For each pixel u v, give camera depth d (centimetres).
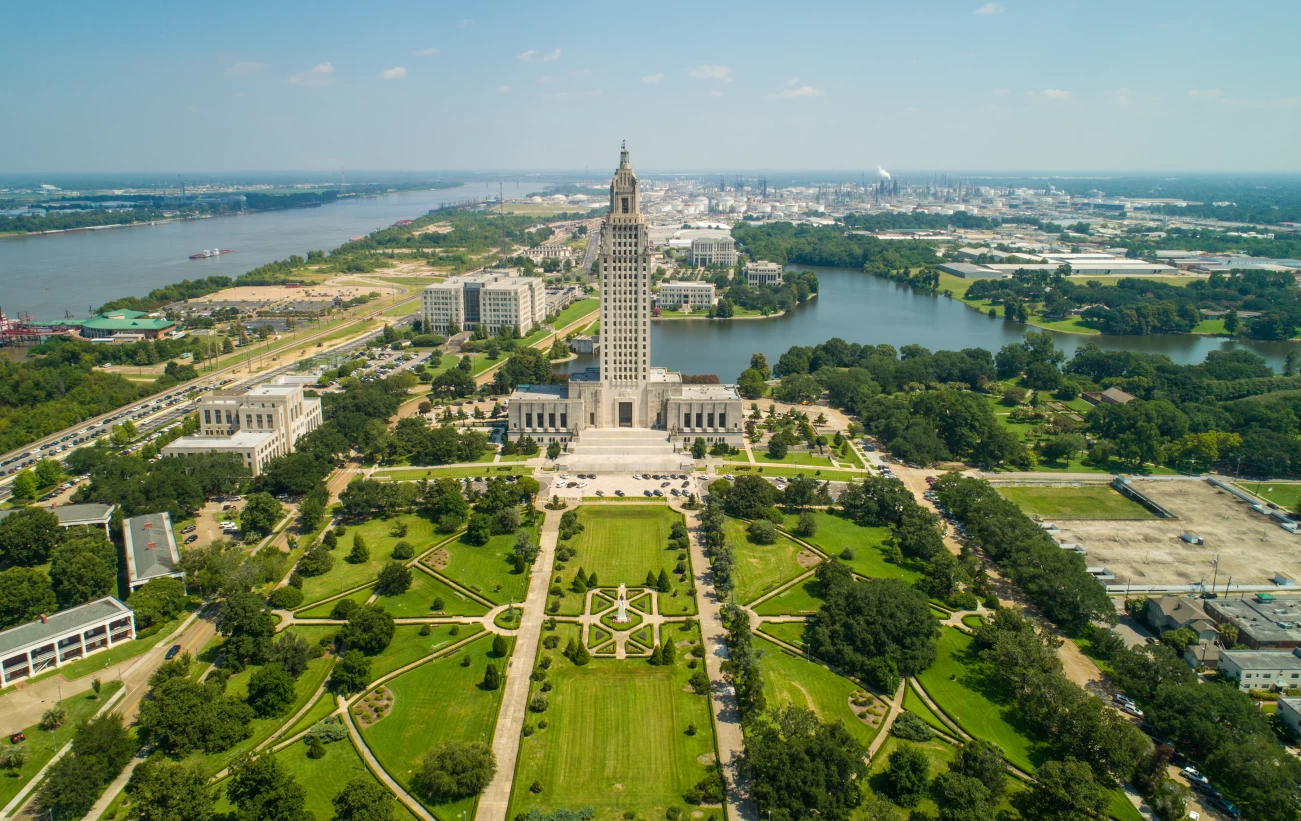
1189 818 19938
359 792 19150
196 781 19288
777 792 19675
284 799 18900
